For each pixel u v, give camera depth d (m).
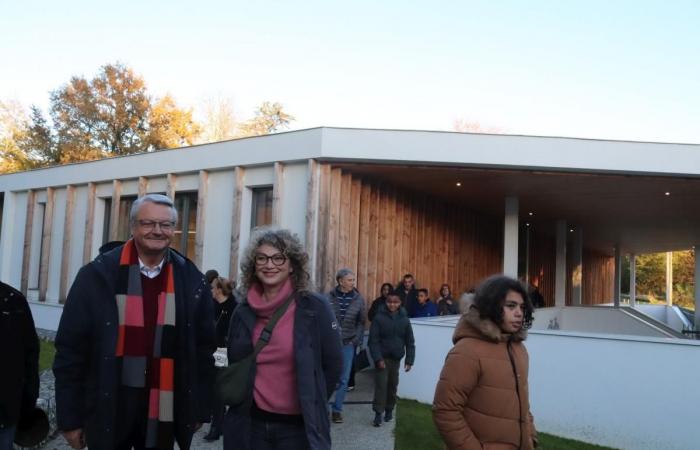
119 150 34.06
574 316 17.67
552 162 10.09
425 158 10.12
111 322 2.87
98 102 33.88
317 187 10.31
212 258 11.55
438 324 8.66
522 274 20.05
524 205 15.95
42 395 6.80
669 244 26.05
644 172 10.08
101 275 2.92
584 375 7.29
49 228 15.16
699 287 23.09
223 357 5.02
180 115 35.28
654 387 6.83
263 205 11.30
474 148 10.14
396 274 13.03
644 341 6.94
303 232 10.36
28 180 15.85
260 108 48.47
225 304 6.30
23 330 3.40
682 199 13.80
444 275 15.43
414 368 8.83
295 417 2.95
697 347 6.63
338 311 7.18
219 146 11.51
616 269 26.53
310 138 10.25
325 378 3.12
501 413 2.86
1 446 3.26
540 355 7.60
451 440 2.85
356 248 11.39
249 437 2.96
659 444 6.73
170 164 12.32
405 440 6.52
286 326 3.03
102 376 2.81
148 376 2.94
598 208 15.99
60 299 14.34
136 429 2.97
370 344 7.16
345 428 6.95
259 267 3.07
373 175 11.89
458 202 15.96
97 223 14.09
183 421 2.99
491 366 2.88
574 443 7.06
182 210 12.53
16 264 16.09
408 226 13.62
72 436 2.87
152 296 3.03
